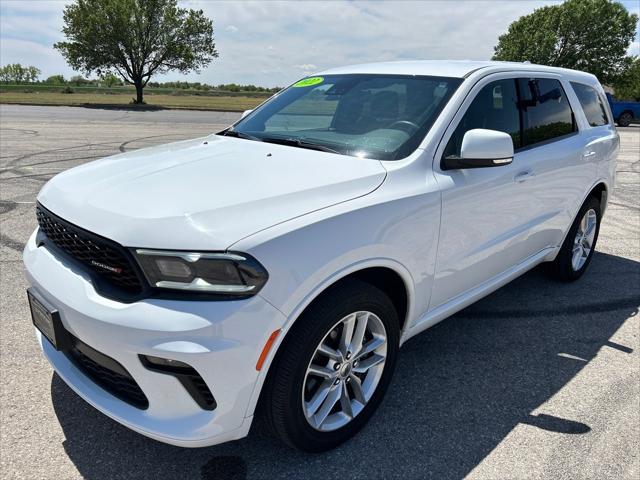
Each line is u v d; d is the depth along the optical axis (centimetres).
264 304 195
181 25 3944
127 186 235
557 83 407
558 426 272
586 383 313
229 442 253
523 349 352
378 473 236
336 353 236
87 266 221
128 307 195
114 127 1786
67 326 215
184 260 190
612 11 4962
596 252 562
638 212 741
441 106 295
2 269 448
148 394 202
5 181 790
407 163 267
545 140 373
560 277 460
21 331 346
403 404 287
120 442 250
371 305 239
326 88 358
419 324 286
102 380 228
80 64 3822
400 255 248
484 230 308
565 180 391
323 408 241
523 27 5525
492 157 268
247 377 199
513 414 281
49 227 244
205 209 206
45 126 1752
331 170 254
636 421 278
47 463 234
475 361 335
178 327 187
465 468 241
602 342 365
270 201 217
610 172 471
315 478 232
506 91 339
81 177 261
